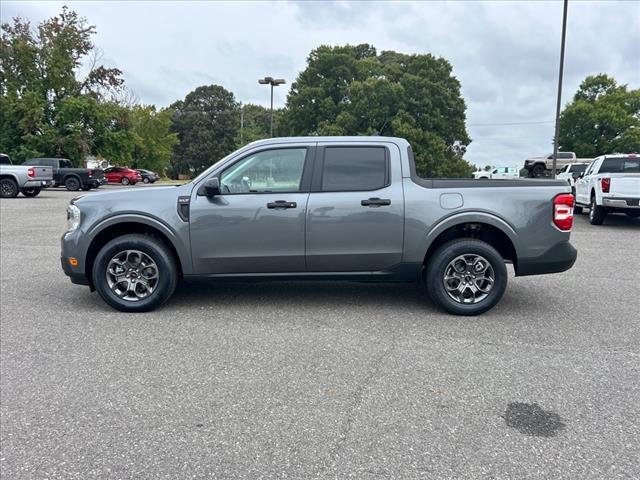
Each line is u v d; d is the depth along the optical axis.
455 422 3.03
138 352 4.13
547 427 2.97
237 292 6.11
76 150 37.62
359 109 40.16
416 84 40.50
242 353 4.12
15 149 36.75
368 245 5.11
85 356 4.04
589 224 13.95
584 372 3.77
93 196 5.28
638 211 12.95
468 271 5.17
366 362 3.94
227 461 2.64
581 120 49.84
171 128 83.94
